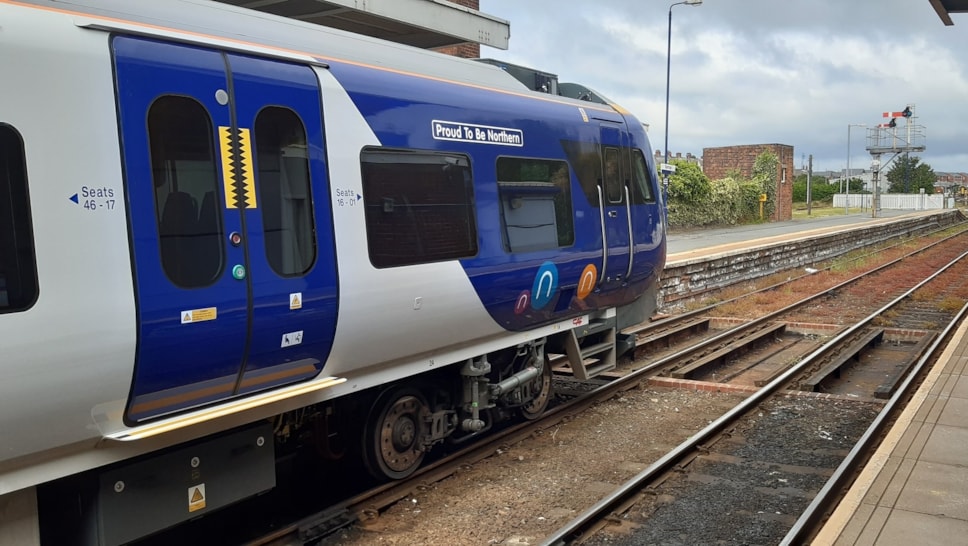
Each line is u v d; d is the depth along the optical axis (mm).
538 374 7379
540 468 6367
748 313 15086
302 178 4531
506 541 4965
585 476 6172
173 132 3842
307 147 4570
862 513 4477
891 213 69000
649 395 8766
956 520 4355
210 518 5414
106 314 3504
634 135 8469
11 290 3197
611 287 8023
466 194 5844
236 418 4375
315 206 4586
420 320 5441
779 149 53812
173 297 3779
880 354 11508
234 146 4133
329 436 5930
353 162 4863
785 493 5691
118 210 3566
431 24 9539
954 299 16047
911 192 103062
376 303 5004
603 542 4898
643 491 5668
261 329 4250
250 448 4578
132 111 3658
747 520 5203
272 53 4441
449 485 5973
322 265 4609
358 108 4945
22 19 3328
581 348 8242
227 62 4156
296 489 6035
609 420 7777
